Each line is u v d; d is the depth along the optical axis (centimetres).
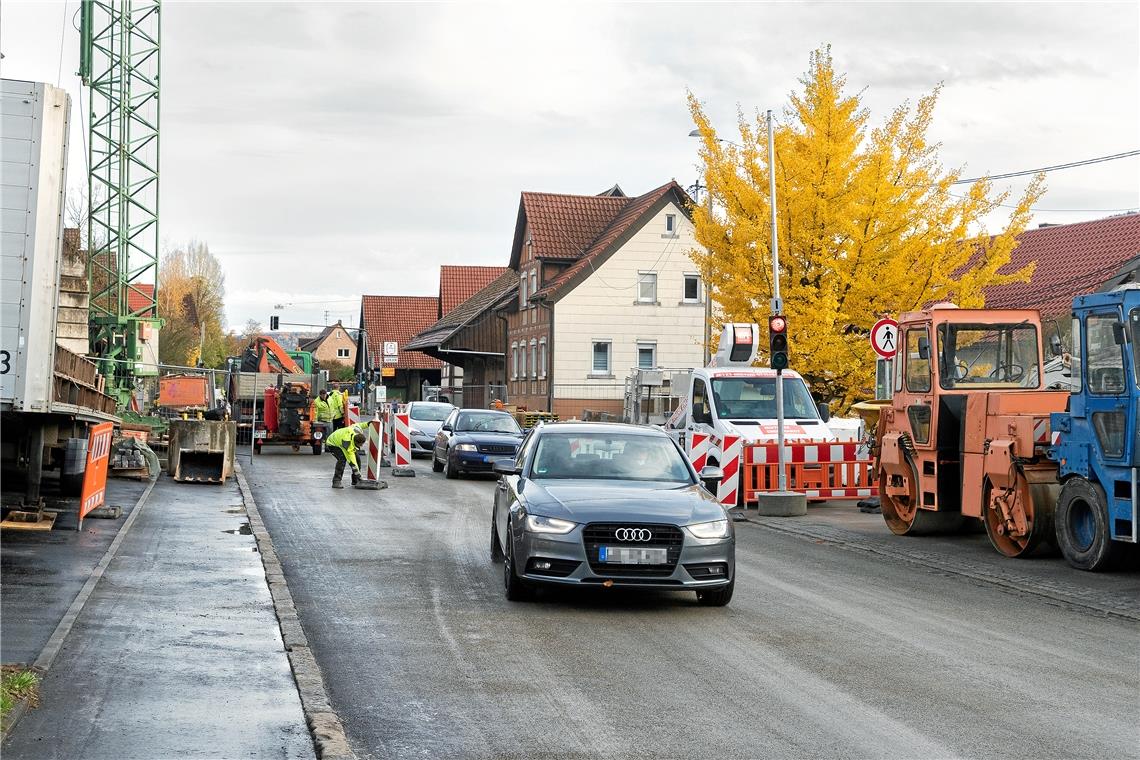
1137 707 859
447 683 904
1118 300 1481
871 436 2967
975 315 1909
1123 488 1492
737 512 2311
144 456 2705
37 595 1173
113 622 1070
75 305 2905
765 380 2712
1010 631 1160
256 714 785
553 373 6431
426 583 1385
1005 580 1497
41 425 1731
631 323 6506
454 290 9625
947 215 3195
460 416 3359
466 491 2748
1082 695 893
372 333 11156
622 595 1329
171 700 814
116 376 4406
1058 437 1603
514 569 1242
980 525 1991
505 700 853
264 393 4656
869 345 3272
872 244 3203
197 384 4134
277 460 3841
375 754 719
